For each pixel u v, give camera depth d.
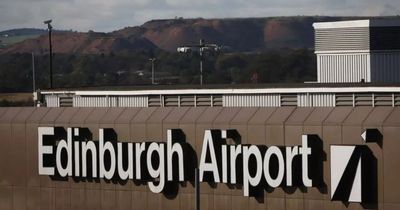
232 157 54.47
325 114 51.81
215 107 56.53
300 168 52.00
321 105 59.72
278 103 61.41
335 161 50.50
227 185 55.09
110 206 60.34
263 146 53.50
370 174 49.75
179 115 57.47
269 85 62.44
